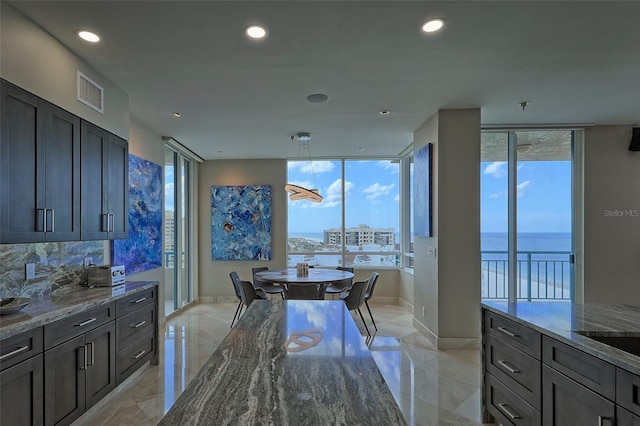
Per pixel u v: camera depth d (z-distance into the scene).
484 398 2.45
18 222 2.06
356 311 5.77
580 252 4.76
